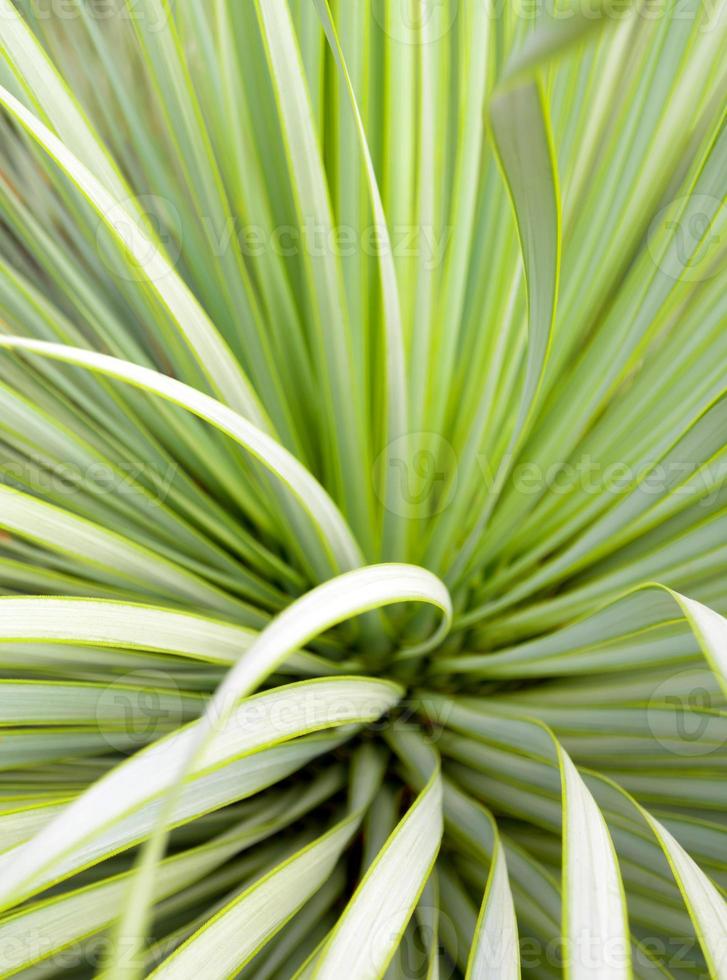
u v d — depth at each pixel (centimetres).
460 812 41
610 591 45
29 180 50
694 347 45
